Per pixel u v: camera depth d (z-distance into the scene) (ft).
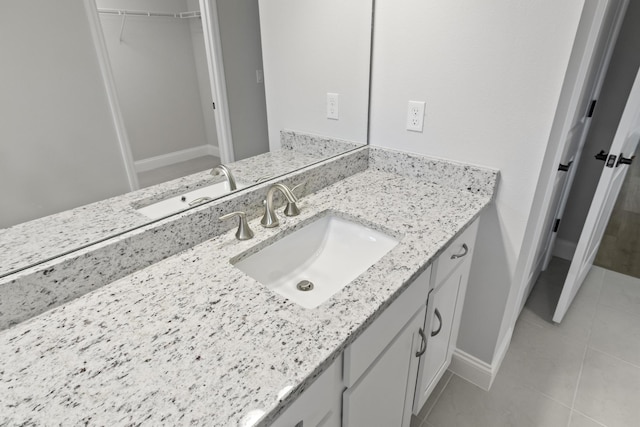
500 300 4.83
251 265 3.33
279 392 1.90
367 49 4.67
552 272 7.93
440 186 4.64
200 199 3.43
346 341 2.27
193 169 3.34
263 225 3.63
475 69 4.02
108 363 2.10
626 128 4.99
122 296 2.65
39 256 2.54
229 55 3.43
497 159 4.21
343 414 2.72
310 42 4.14
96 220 2.78
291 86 4.14
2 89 2.20
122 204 2.90
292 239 3.72
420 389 4.23
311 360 2.09
